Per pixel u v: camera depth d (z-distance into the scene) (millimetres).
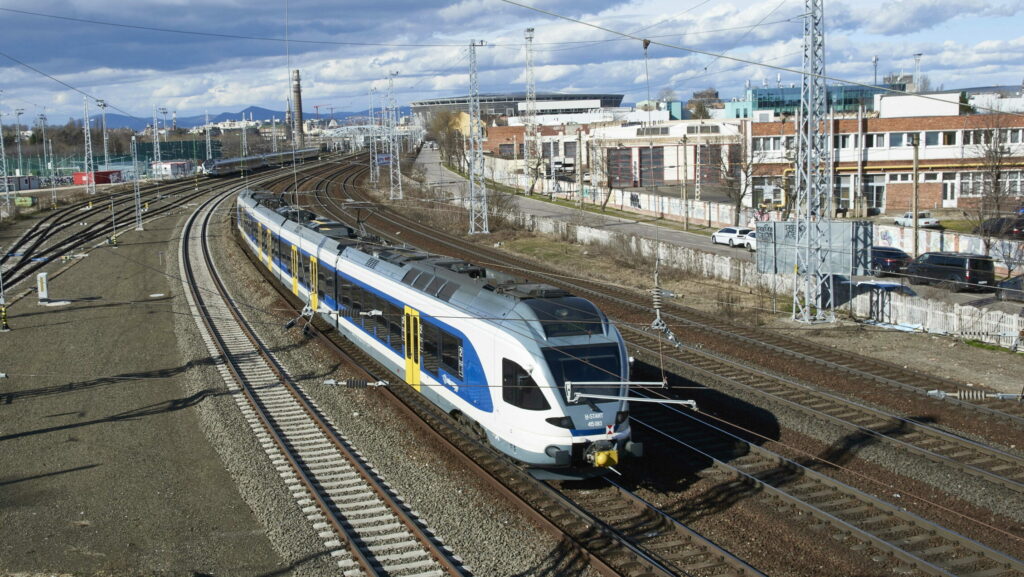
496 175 96312
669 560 12375
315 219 34438
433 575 11922
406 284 20703
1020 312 30406
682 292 36625
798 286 33219
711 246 50375
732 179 59688
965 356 25062
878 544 12719
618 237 47656
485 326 16250
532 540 13062
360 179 92062
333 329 28625
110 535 13578
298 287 31891
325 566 12289
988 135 54219
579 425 14812
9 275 41250
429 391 18781
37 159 125812
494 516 13969
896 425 18672
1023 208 51938
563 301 16547
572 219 62375
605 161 79875
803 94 30234
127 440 18125
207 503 14758
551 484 15344
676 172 75562
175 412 20016
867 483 15211
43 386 22500
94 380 23016
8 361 25391
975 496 14742
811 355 25141
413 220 63906
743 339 27094
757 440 17688
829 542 12906
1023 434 18031
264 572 12211
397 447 17250
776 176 62875
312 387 21734
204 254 46969
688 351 25719
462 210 64812
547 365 15000
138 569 12414
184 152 138500
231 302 33781
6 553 12984
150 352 26047
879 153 60875
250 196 49469
